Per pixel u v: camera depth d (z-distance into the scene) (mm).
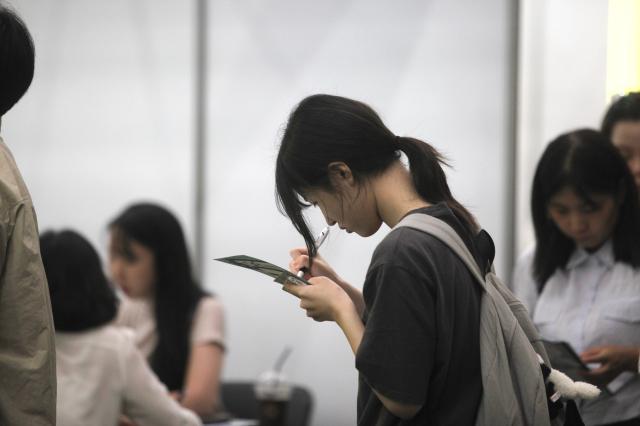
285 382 5977
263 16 8367
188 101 8508
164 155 8547
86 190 8695
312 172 2793
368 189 2826
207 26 8484
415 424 2703
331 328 8125
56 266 4078
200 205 8430
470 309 2732
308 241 2914
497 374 2711
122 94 8656
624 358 3725
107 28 8711
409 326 2600
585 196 3900
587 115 7152
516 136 7648
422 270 2646
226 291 8367
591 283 4070
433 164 2875
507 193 7664
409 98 7965
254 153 8367
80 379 4078
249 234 8344
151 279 5453
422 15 7973
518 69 7668
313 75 8242
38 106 8812
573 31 7230
